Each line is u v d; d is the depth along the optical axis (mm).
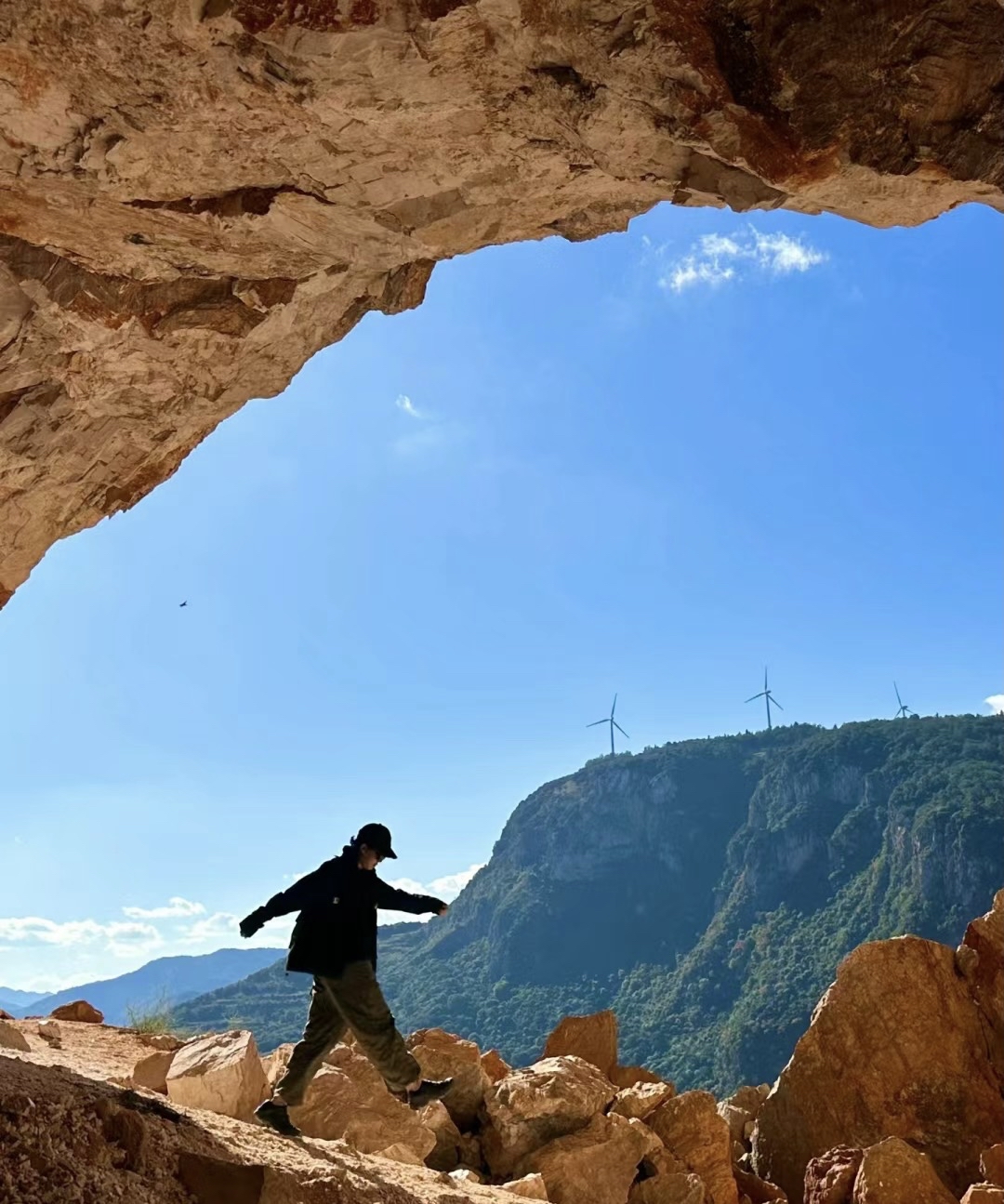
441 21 4457
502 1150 7727
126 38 4652
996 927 9781
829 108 4531
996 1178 8047
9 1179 3520
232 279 6844
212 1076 7168
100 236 6258
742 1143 10250
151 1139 4266
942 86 4434
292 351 7730
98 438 7980
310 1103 7441
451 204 5988
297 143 5379
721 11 4387
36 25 4613
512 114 5141
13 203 5918
